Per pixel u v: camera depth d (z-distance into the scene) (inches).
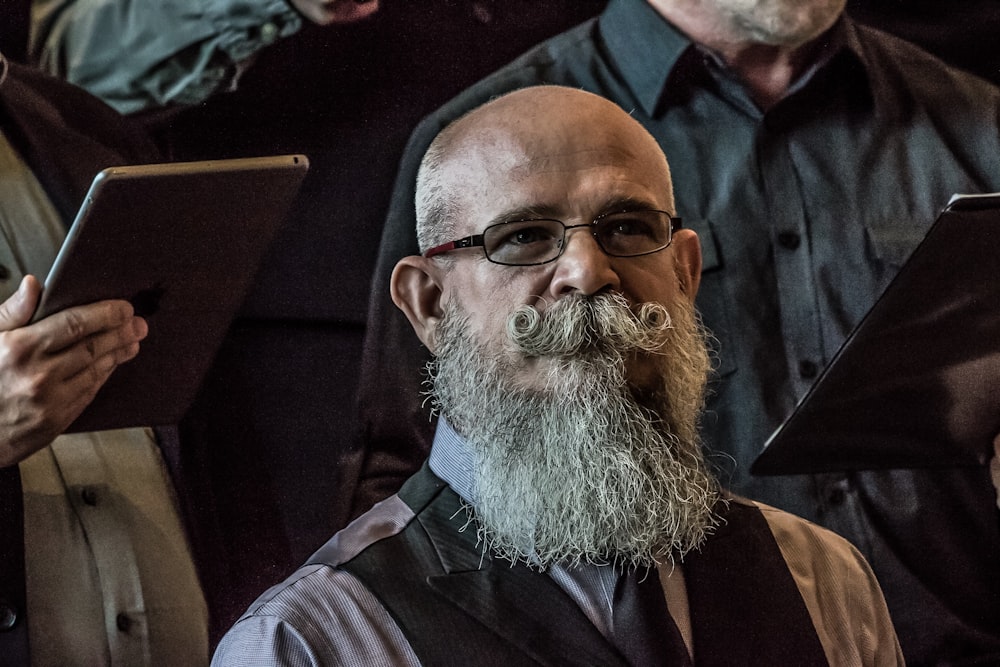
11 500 314.0
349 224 389.1
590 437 248.2
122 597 330.6
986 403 313.3
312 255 384.8
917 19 413.4
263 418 374.3
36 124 352.8
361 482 380.5
